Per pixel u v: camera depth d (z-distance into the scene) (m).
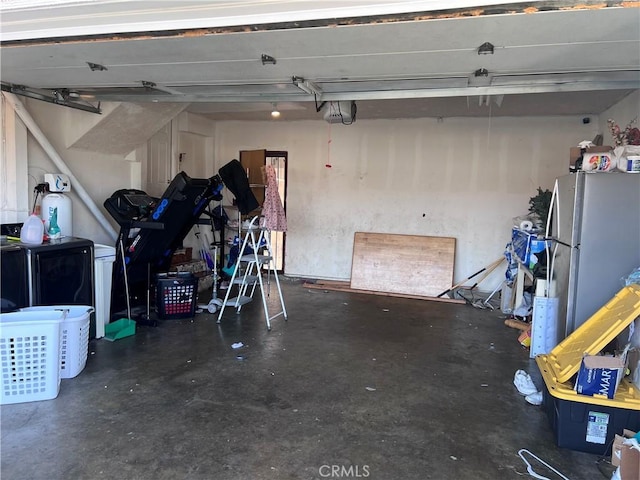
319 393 3.01
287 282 6.64
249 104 5.59
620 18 2.02
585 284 3.01
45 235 3.74
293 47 2.54
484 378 3.33
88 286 3.75
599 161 3.10
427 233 6.36
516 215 6.01
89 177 4.79
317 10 1.94
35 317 2.93
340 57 2.72
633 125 4.28
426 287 6.07
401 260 6.27
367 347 3.95
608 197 2.92
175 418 2.63
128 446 2.33
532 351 3.74
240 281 4.59
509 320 4.75
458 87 3.46
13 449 2.27
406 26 2.15
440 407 2.86
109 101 4.21
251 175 6.73
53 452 2.26
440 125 6.20
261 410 2.75
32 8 2.02
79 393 2.92
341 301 5.63
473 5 1.85
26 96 3.80
